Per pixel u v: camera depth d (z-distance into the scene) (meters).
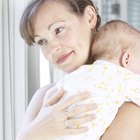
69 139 0.86
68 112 0.88
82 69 0.94
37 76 1.46
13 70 1.33
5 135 1.30
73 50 0.97
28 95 1.46
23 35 1.05
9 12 1.31
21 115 1.34
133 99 0.89
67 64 0.98
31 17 0.99
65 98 0.92
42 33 0.98
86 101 0.88
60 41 0.96
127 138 0.85
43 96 1.14
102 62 0.94
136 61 0.98
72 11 0.98
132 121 0.87
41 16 0.97
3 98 1.29
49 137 0.88
